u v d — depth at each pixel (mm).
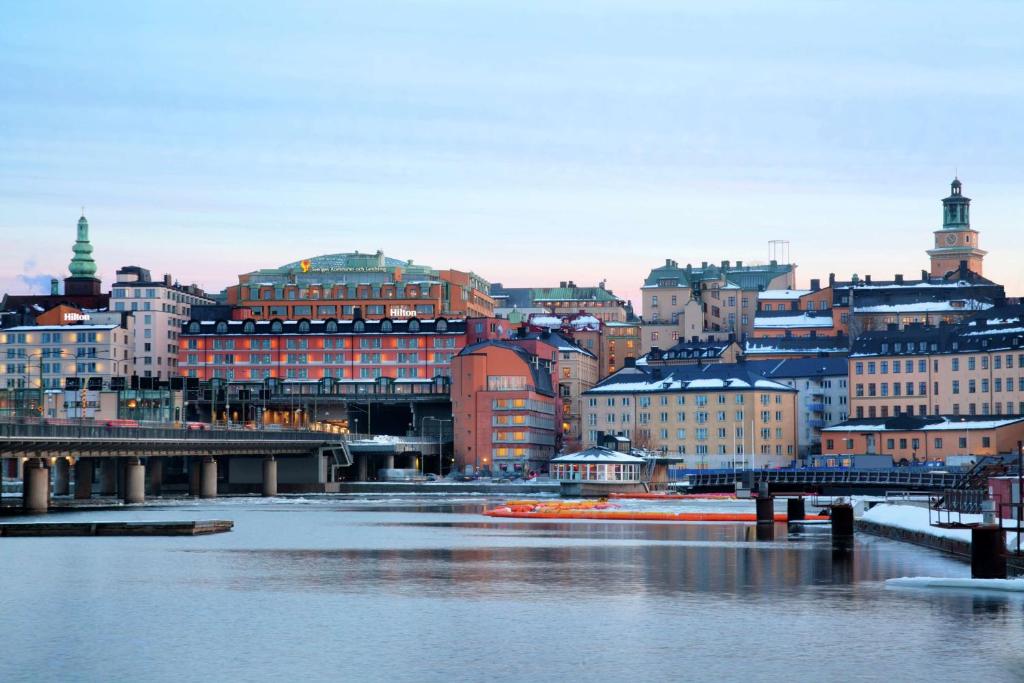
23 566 159250
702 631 111438
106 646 106562
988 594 128125
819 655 101750
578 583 141250
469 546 187500
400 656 102562
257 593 134625
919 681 94125
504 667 98875
